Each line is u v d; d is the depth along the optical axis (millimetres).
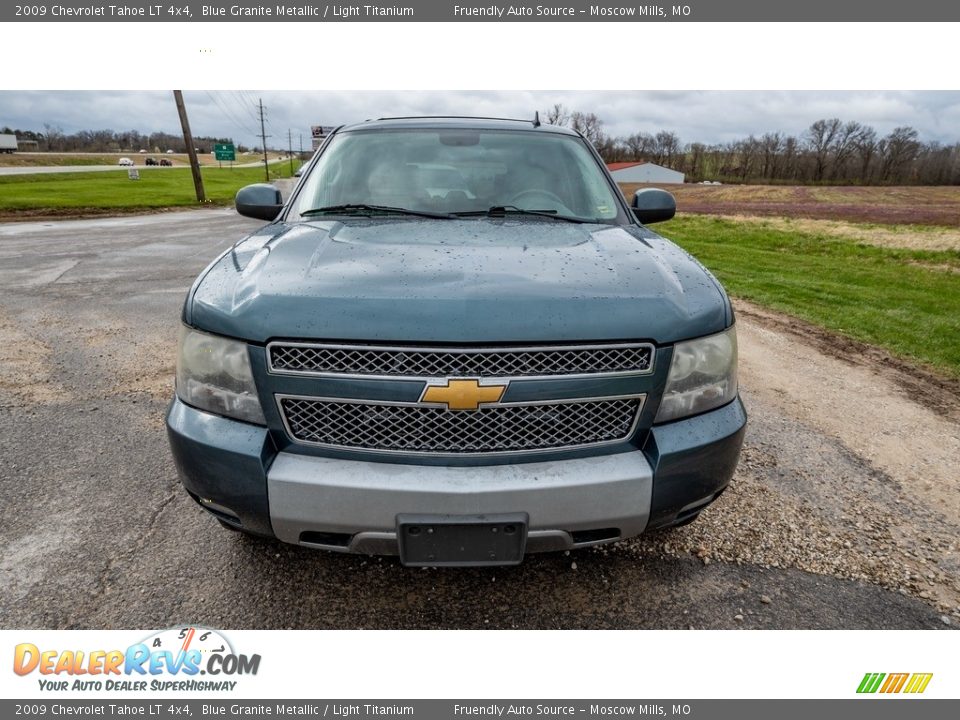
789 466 3084
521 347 1603
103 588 2061
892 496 2822
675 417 1774
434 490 1606
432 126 3049
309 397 1646
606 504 1684
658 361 1694
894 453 3305
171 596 2035
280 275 1793
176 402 1847
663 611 2031
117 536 2332
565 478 1648
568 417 1692
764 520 2557
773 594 2121
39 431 3219
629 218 2676
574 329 1620
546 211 2580
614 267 1901
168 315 5797
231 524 1805
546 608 2033
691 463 1748
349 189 2672
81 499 2580
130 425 3316
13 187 28766
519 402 1624
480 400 1602
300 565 2189
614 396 1682
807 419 3762
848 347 5633
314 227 2330
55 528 2375
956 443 3475
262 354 1651
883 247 16047
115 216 18875
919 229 21531
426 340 1578
